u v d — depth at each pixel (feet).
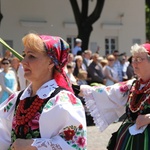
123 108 12.25
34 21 65.46
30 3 65.46
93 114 12.27
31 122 7.88
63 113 7.68
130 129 11.48
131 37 74.38
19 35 64.64
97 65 33.24
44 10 66.69
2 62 25.16
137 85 11.87
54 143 7.55
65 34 68.33
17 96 8.65
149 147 11.07
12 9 64.08
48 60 8.05
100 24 71.56
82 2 55.67
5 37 63.57
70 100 7.88
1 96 24.91
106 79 35.17
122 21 73.56
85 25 55.16
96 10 55.42
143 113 11.43
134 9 74.49
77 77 31.48
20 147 7.61
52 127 7.74
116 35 73.05
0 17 55.47
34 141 7.60
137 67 11.64
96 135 26.73
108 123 12.27
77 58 32.30
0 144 8.64
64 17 68.28
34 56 7.93
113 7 72.74
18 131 8.05
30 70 8.02
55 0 67.51
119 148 11.60
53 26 67.41
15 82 25.35
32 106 7.96
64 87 8.10
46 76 8.16
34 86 8.24
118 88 12.19
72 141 7.67
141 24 75.20
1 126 8.70
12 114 8.62
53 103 7.82
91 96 12.36
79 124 7.72
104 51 72.02
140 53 11.58
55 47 8.08
